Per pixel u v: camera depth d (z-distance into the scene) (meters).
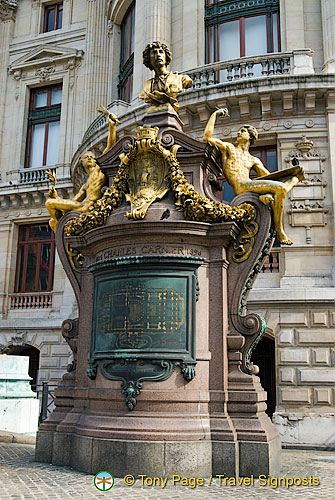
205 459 7.38
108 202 8.79
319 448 14.82
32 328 25.33
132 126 19.34
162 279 8.07
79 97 28.47
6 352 25.84
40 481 7.14
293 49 19.25
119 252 8.49
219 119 18.08
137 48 21.52
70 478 7.32
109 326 8.23
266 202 8.39
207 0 21.83
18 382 13.35
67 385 9.09
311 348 15.92
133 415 7.64
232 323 8.32
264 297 16.28
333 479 7.80
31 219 27.36
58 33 29.78
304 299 15.96
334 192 16.66
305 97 17.27
